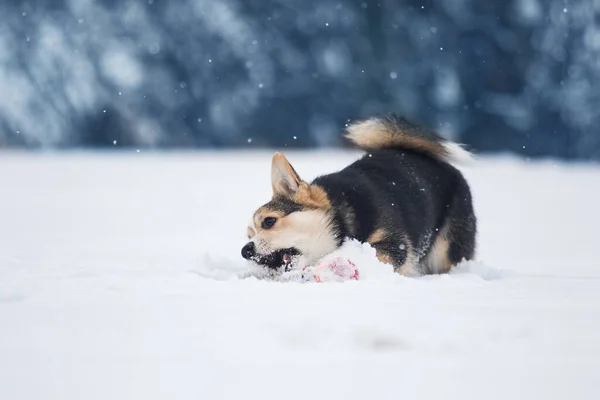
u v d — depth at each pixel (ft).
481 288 34.24
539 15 253.85
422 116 253.65
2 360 21.52
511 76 256.52
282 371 20.58
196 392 19.01
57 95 254.47
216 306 28.66
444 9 255.50
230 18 259.60
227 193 105.60
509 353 22.47
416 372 20.58
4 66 253.24
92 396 18.69
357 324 25.21
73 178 125.49
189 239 62.18
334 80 256.93
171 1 258.37
